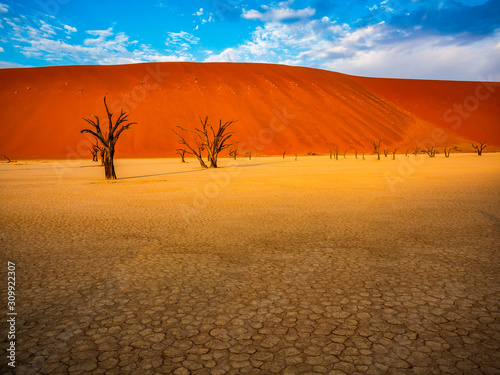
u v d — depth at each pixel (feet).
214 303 12.23
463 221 26.63
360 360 8.58
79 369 8.36
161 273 15.61
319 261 17.07
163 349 9.25
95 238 22.67
